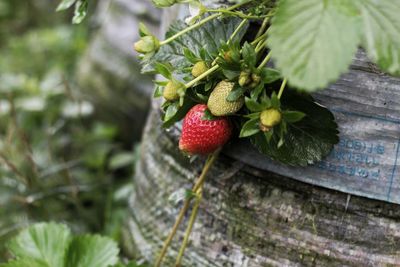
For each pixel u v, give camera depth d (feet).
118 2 3.51
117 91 3.48
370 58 1.80
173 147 2.19
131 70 3.43
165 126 1.91
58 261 2.24
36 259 2.23
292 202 1.95
